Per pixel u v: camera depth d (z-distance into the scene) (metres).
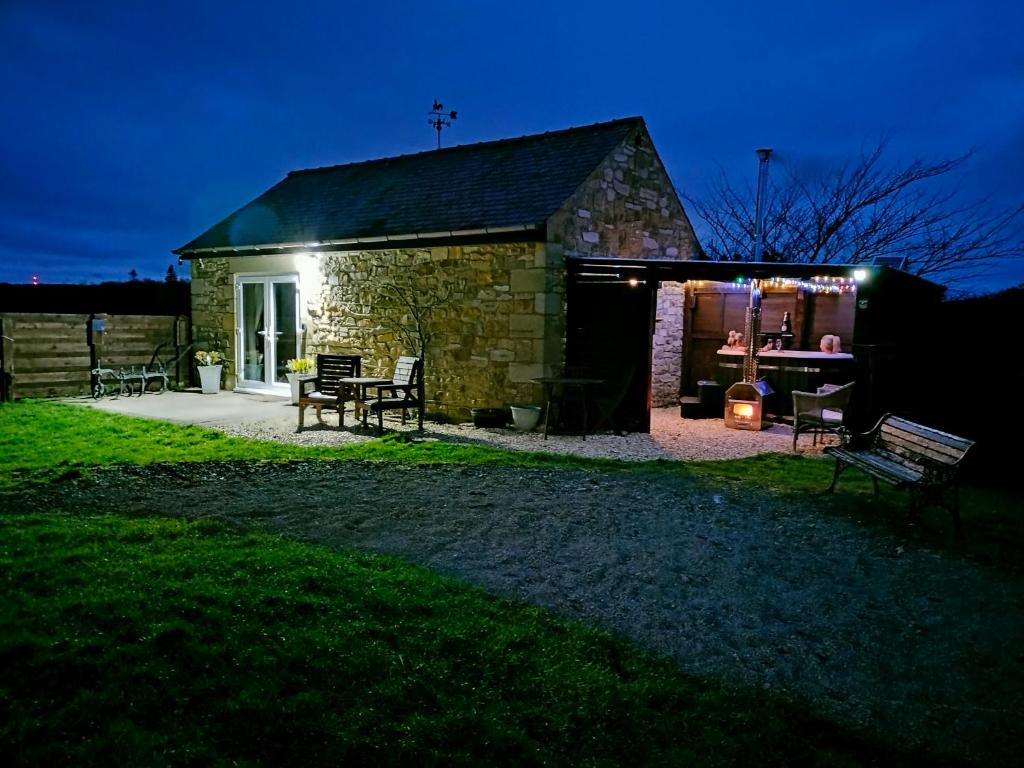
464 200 10.33
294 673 3.04
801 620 3.83
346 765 2.55
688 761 2.64
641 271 9.17
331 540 4.78
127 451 7.20
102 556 4.16
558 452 8.04
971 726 2.91
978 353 7.48
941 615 3.90
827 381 10.61
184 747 2.58
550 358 9.20
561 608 3.88
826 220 17.48
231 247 12.16
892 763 2.68
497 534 5.06
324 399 8.84
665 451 8.32
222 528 4.82
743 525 5.37
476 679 3.10
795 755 2.70
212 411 10.30
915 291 11.01
